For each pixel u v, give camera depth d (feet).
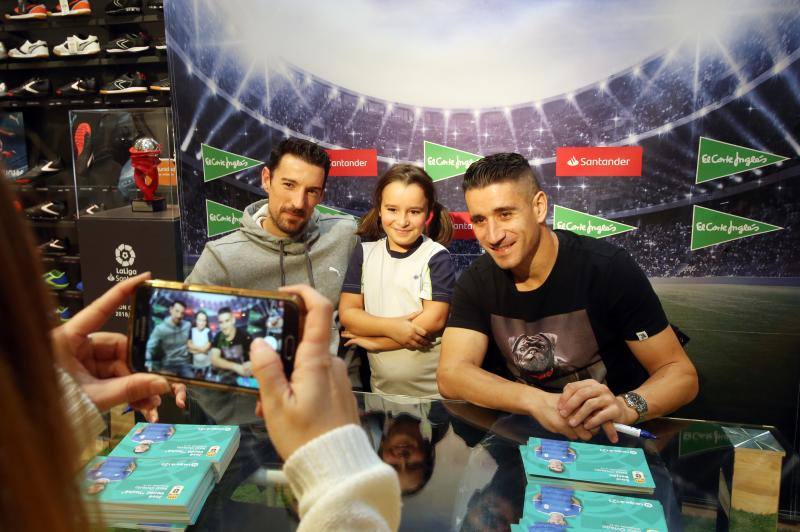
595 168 8.60
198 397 4.53
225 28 9.15
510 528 3.20
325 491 1.49
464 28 8.53
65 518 1.01
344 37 8.84
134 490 3.32
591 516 3.20
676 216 8.50
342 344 7.66
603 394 4.17
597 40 8.24
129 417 4.17
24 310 1.01
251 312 2.51
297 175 6.68
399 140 9.05
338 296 7.39
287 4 8.92
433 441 4.09
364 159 9.19
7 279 1.00
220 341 2.56
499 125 8.76
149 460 3.62
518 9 8.34
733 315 8.54
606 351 5.66
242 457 3.86
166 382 2.43
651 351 5.37
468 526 3.24
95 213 10.81
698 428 4.18
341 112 9.12
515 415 4.45
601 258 5.45
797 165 8.00
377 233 7.84
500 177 5.07
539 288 5.52
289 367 2.39
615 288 5.38
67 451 1.07
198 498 3.37
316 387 1.63
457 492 3.54
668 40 8.05
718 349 8.66
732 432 4.09
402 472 3.74
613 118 8.43
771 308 8.40
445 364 5.47
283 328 2.47
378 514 1.55
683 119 8.23
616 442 4.02
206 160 9.64
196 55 9.31
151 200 10.70
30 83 12.47
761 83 7.91
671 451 3.88
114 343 2.68
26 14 12.16
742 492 3.47
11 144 13.00
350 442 1.59
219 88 9.37
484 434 4.19
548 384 5.79
